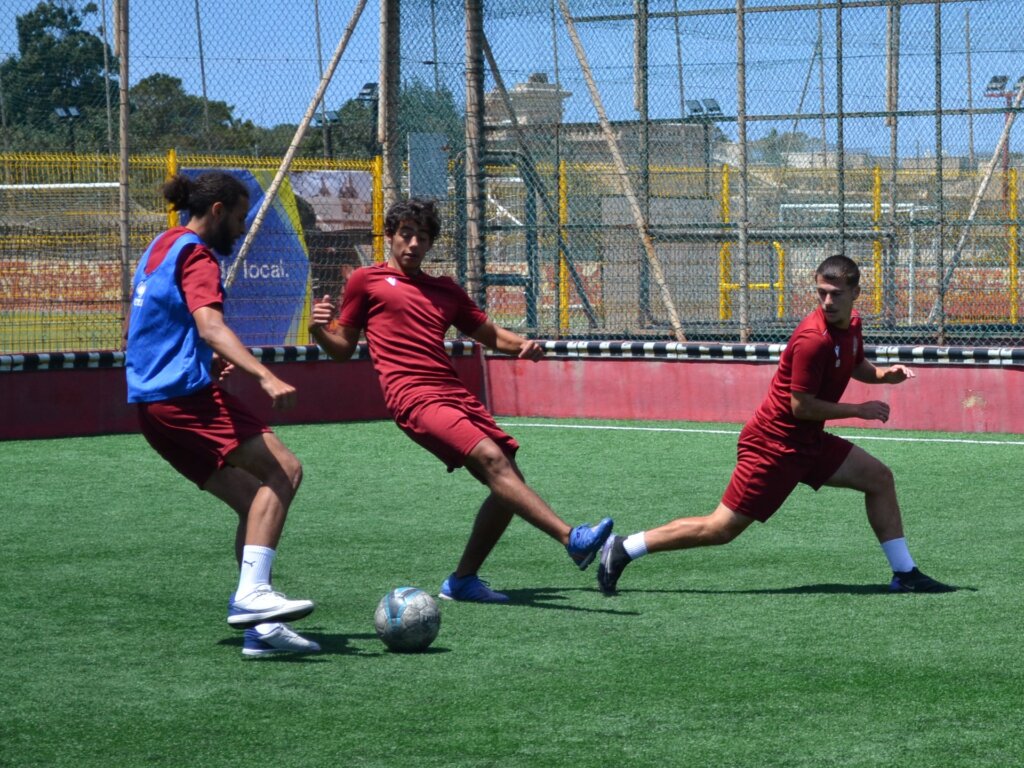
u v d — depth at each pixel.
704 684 8.85
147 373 9.76
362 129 36.03
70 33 39.00
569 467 19.69
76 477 18.80
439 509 16.36
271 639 9.59
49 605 11.40
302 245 27.08
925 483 17.92
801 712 8.22
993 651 9.67
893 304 28.92
